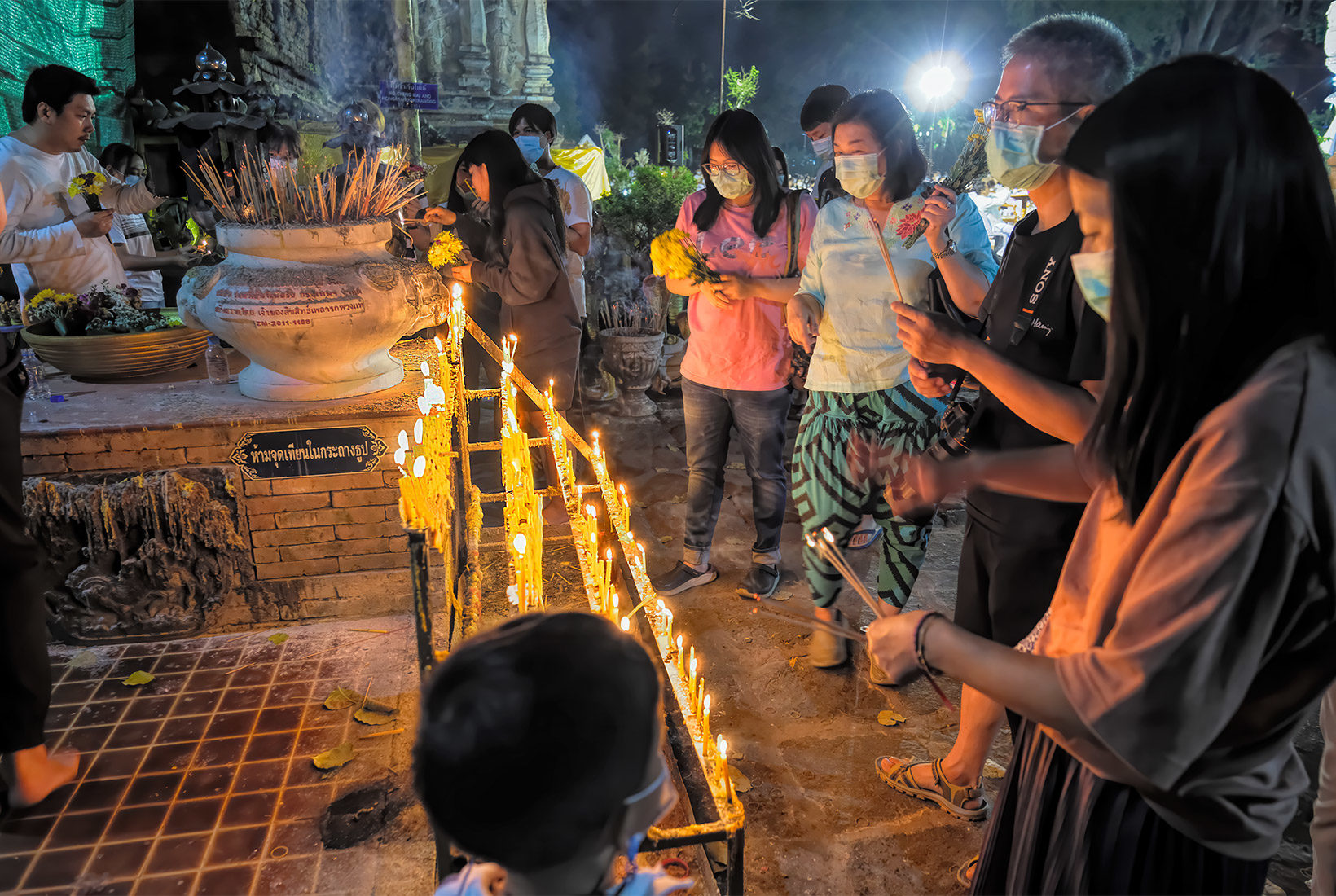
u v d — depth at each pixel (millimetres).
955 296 2730
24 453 3189
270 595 3516
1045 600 2129
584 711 892
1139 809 1188
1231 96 990
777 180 3500
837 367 3051
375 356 3689
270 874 2316
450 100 11688
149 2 8734
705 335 3652
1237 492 966
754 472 3787
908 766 2715
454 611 2592
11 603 2441
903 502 2127
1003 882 1461
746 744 2939
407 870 2330
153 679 3176
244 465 3352
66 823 2496
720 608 3848
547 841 916
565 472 2959
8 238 3906
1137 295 1052
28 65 7270
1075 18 1941
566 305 4438
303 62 10570
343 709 3004
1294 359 991
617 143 14586
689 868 2311
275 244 3221
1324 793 1783
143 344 3650
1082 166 1092
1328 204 1020
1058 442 2072
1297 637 1036
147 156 8469
